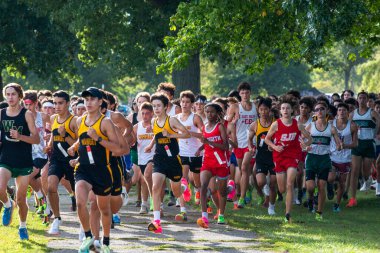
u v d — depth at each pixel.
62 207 32.09
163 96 25.14
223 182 27.03
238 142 32.91
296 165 27.97
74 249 21.33
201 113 32.03
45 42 78.38
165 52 43.19
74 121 23.81
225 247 22.14
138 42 68.50
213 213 30.47
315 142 29.36
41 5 69.38
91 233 19.58
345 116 32.50
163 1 65.94
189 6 43.28
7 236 23.27
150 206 30.56
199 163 29.67
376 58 113.81
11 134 21.30
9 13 74.69
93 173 19.42
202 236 24.44
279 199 35.56
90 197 20.31
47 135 26.67
